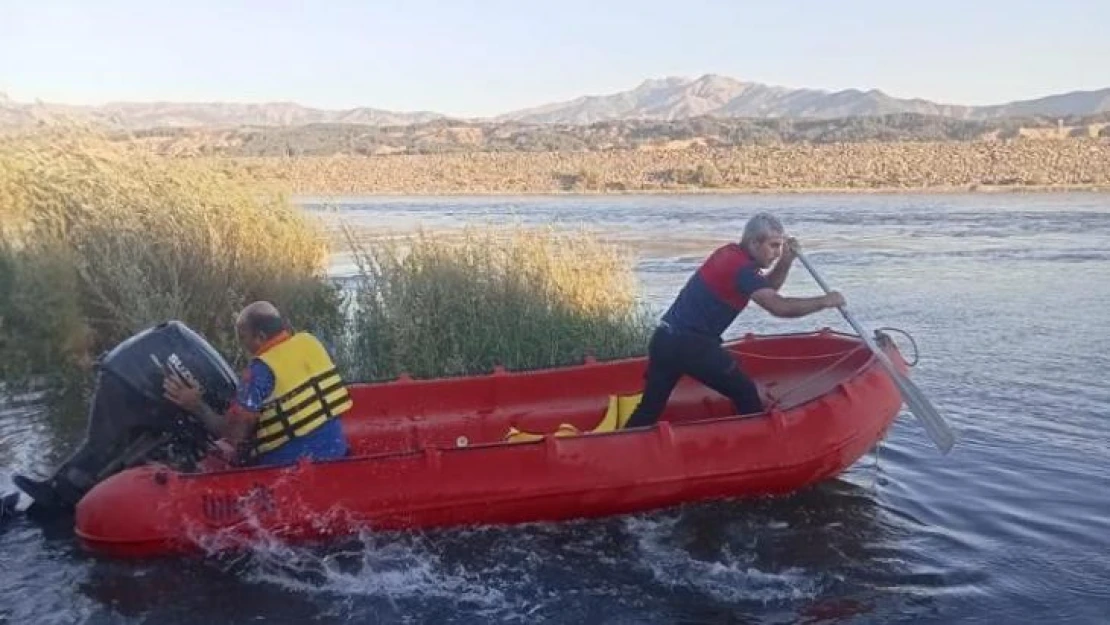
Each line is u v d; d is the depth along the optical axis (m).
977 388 9.98
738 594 5.72
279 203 12.30
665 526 6.53
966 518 6.69
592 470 6.38
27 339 10.41
